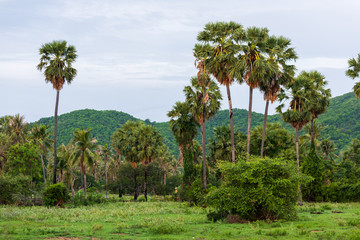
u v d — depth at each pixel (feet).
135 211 107.14
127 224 69.15
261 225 64.23
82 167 169.89
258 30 112.88
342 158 195.83
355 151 195.00
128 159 197.67
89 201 161.58
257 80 109.60
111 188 252.62
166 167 316.19
